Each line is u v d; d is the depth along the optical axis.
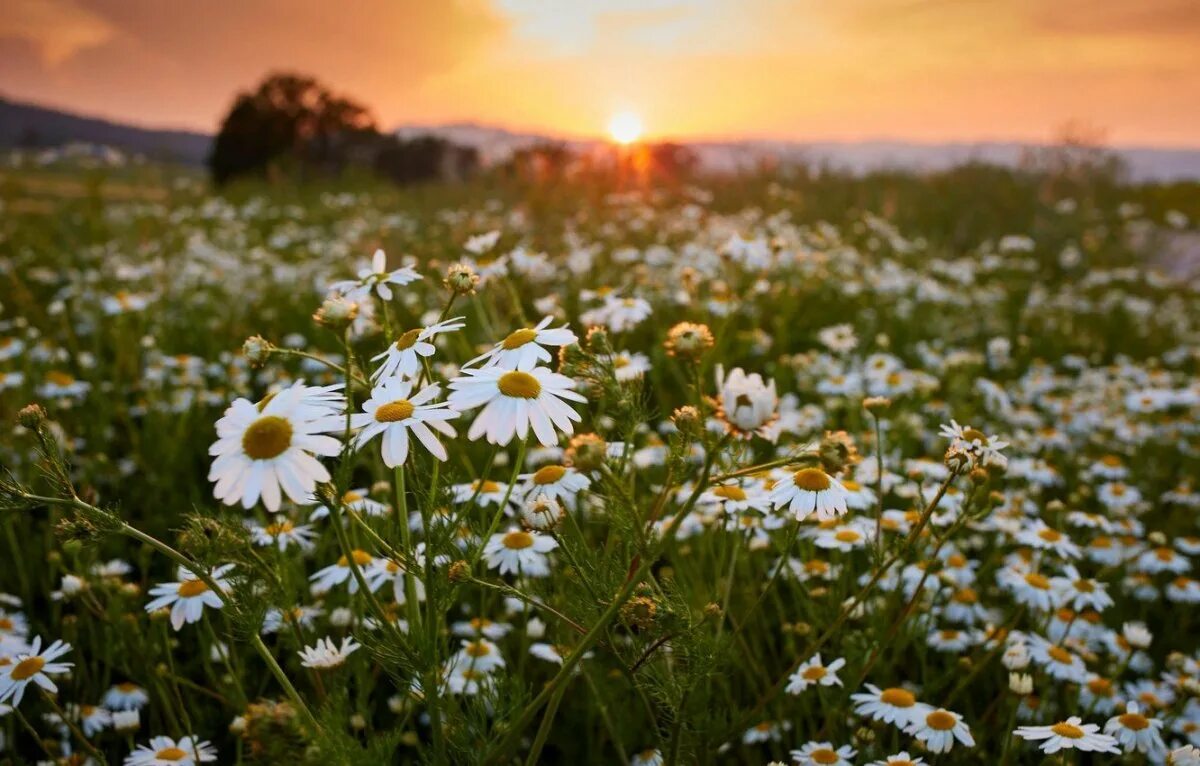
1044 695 2.71
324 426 1.61
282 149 28.83
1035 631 3.16
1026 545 3.67
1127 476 4.93
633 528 1.86
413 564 1.78
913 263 10.62
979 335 8.39
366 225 10.71
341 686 2.10
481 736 1.87
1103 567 3.82
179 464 4.50
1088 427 5.65
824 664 2.77
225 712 2.85
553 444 1.67
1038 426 5.40
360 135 29.11
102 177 9.84
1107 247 13.16
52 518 3.39
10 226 9.69
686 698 1.95
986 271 10.76
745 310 6.64
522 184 13.37
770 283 7.43
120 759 2.74
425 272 7.05
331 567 2.54
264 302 7.62
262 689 2.78
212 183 16.03
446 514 1.85
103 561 3.66
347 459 1.61
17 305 7.06
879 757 2.39
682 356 1.71
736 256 5.01
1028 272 11.56
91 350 6.28
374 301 2.58
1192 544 4.07
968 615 3.14
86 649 3.10
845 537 2.92
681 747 2.17
